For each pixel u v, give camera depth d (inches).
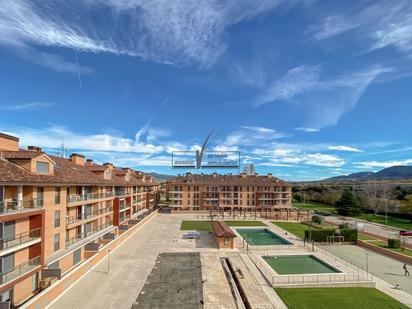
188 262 1440.7
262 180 3944.4
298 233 2301.9
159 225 2610.7
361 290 1118.4
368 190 4062.5
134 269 1321.4
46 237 1151.0
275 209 3774.6
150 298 1009.5
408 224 2864.2
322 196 5000.0
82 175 1550.2
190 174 4077.3
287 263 1482.5
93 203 1651.1
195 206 3754.9
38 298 894.4
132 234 2143.2
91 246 1445.6
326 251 1728.6
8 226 903.7
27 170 1036.5
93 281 1164.5
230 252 1649.9
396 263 1496.1
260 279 1218.0
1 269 868.6
